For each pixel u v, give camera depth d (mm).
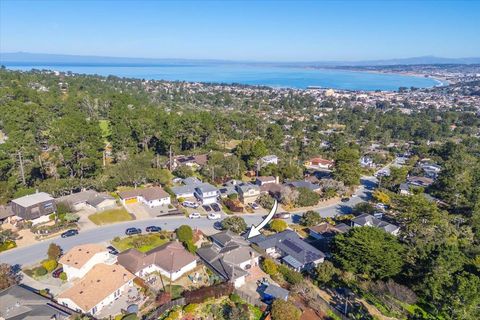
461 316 42312
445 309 44250
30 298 41781
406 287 48344
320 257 58000
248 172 103688
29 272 50906
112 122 106750
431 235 62406
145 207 76375
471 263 51344
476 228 74125
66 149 84188
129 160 89500
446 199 86375
